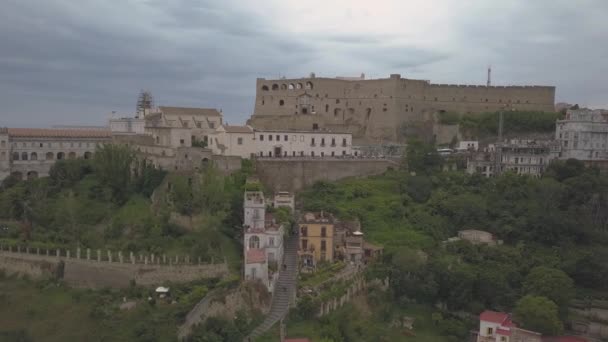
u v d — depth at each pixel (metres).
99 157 139.25
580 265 123.19
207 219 119.69
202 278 106.12
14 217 134.38
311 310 97.62
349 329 97.75
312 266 113.94
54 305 102.38
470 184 161.00
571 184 151.00
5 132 154.88
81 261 109.94
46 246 114.81
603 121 181.50
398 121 198.50
